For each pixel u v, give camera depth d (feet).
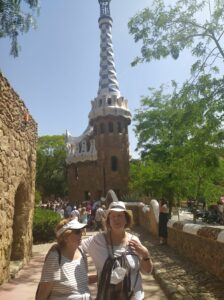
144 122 64.75
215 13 34.09
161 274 26.71
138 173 97.35
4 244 25.89
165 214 44.37
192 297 20.12
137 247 11.19
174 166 62.34
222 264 23.72
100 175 113.91
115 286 10.64
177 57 35.78
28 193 34.63
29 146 34.88
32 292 24.12
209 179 64.28
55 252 10.47
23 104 31.73
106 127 116.57
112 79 125.80
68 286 10.14
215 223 72.33
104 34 132.57
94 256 11.18
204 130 35.47
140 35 35.70
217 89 33.65
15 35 27.99
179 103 35.86
